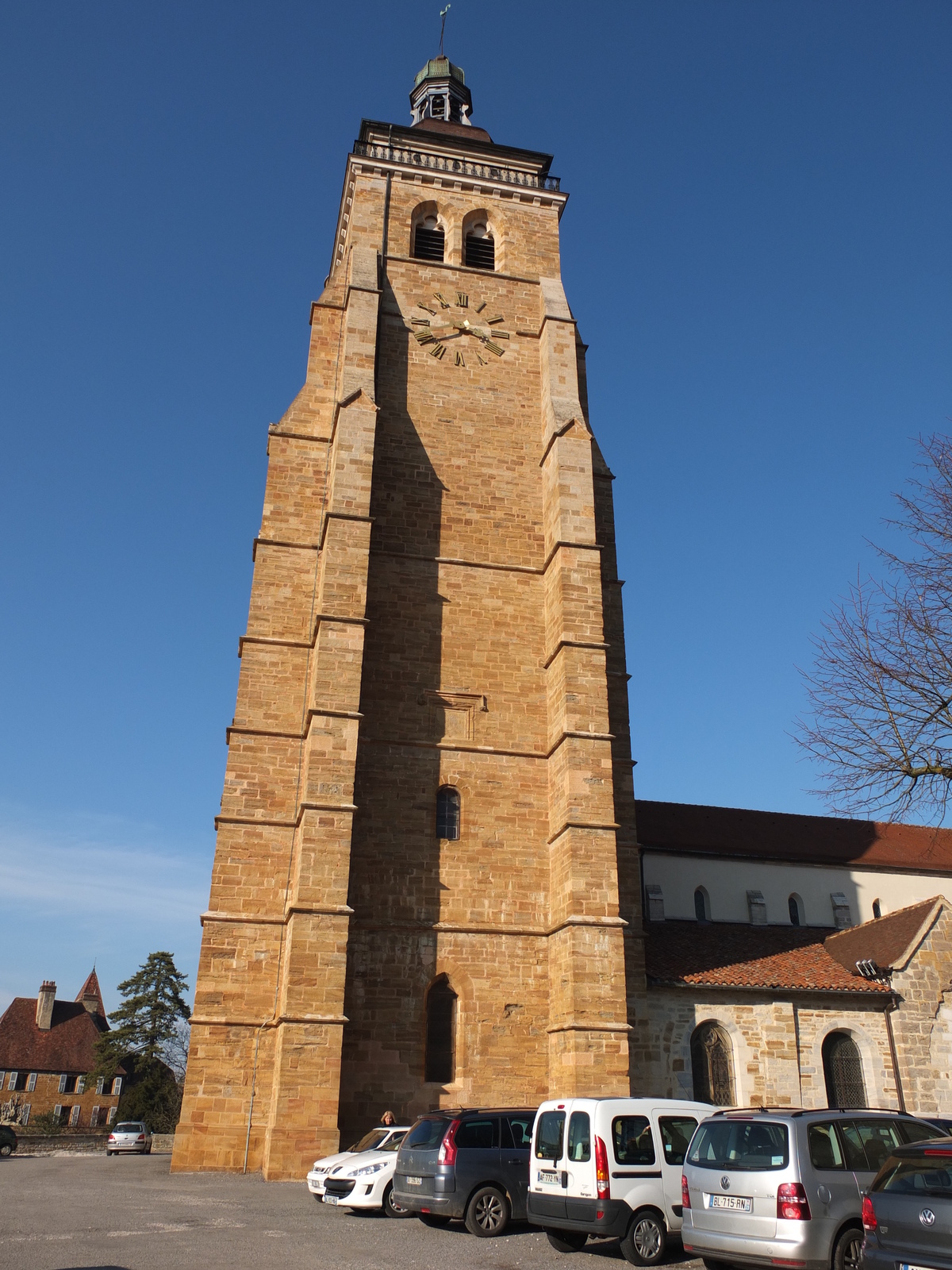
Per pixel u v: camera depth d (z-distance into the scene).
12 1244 15.53
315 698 30.25
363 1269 14.15
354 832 31.11
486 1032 29.56
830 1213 13.24
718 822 45.62
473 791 32.59
